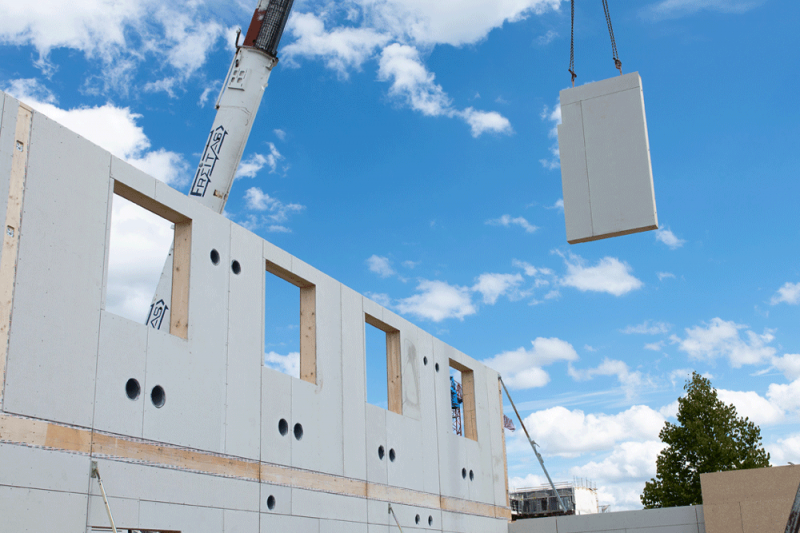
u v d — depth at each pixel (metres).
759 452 38.06
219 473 16.34
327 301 21.25
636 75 19.62
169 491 15.02
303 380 19.69
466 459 27.02
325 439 20.00
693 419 39.03
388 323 24.05
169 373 15.58
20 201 13.20
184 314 16.39
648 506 38.75
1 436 12.17
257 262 18.83
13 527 12.06
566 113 20.27
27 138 13.55
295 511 18.34
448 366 27.34
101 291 14.44
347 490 20.41
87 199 14.48
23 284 12.98
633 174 19.12
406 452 23.52
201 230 17.16
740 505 24.44
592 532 27.22
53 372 13.19
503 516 28.66
